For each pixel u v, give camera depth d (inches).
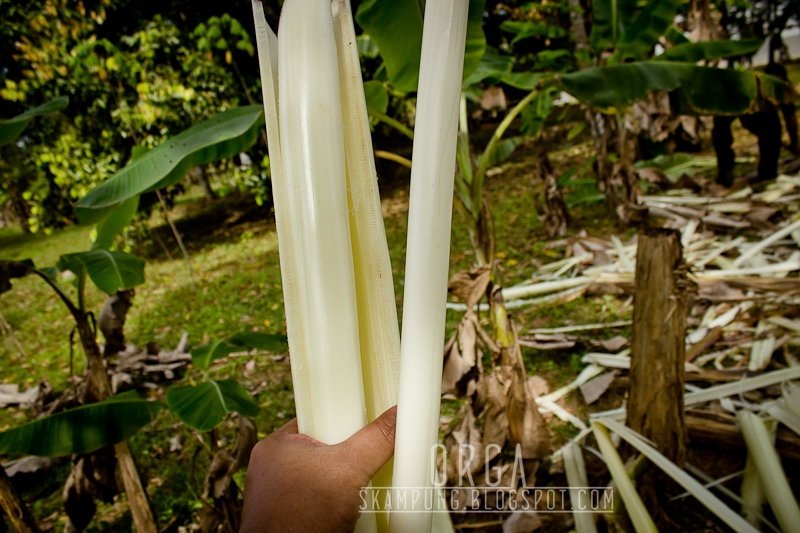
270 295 204.1
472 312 83.7
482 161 87.6
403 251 216.7
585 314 140.9
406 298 24.0
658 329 71.4
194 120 231.5
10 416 140.4
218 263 259.6
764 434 75.0
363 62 250.7
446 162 22.9
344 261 25.5
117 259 82.8
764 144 199.3
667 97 114.7
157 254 301.1
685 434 74.9
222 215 374.0
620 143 186.7
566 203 224.8
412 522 24.3
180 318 195.0
